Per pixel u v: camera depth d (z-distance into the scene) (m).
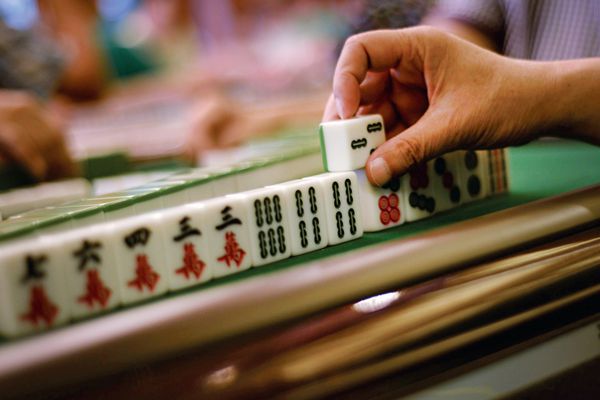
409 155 0.80
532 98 0.84
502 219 0.69
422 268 0.61
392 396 0.55
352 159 0.82
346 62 0.88
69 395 0.47
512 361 0.61
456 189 0.94
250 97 4.18
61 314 0.59
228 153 2.04
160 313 0.52
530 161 1.32
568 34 1.79
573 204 0.74
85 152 2.08
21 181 1.80
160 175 1.64
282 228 0.75
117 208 0.78
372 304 0.58
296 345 0.53
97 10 4.55
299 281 0.56
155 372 0.50
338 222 0.80
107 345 0.49
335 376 0.53
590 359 0.65
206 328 0.52
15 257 0.56
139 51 5.41
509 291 0.62
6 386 0.46
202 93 4.16
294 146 1.48
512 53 1.94
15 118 1.77
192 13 5.39
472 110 0.81
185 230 0.67
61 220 0.72
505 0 1.94
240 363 0.51
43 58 2.87
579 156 1.31
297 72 4.24
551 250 0.68
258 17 5.24
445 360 0.58
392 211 0.86
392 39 0.87
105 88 4.58
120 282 0.63
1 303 0.56
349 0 4.05
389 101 0.98
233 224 0.71
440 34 0.86
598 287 0.67
